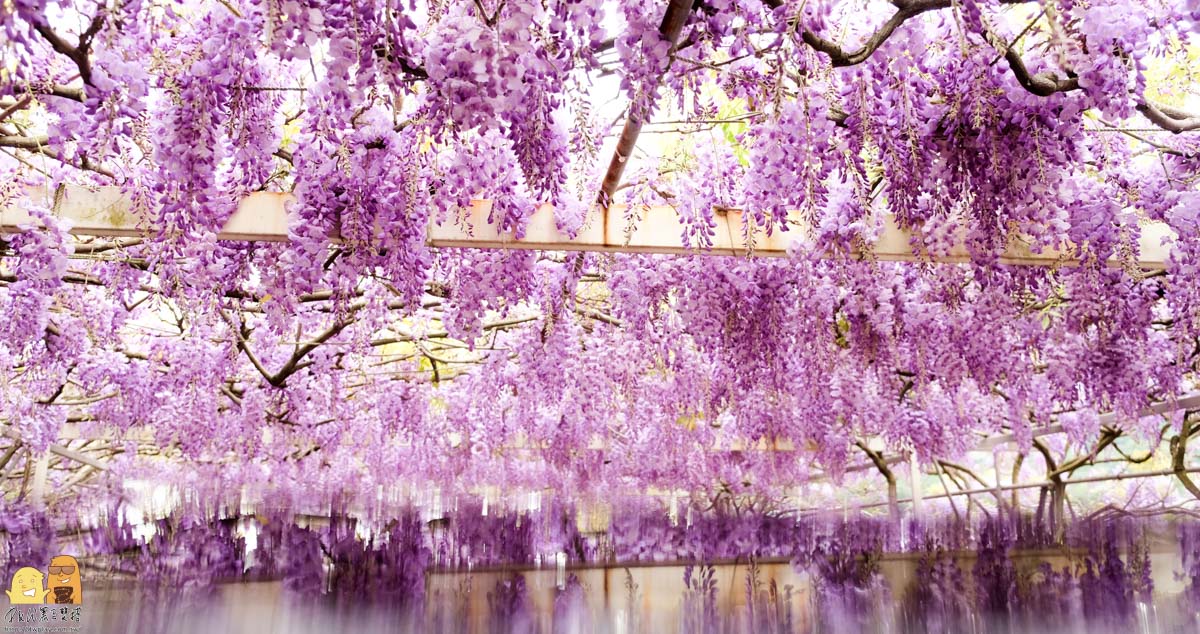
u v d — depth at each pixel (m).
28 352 4.02
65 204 2.57
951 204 2.47
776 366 3.72
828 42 1.66
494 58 1.46
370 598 2.10
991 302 3.14
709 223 2.93
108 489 7.69
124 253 2.93
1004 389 5.36
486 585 2.31
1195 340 3.84
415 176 2.28
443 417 6.68
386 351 6.22
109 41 1.41
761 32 1.74
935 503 7.21
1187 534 3.91
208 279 2.79
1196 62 2.81
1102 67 1.79
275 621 1.83
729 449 7.12
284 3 1.40
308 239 2.39
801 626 1.82
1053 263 3.00
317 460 9.02
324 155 2.25
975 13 1.59
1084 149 2.70
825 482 8.96
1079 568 2.69
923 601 2.10
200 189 1.92
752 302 3.29
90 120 1.77
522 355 4.61
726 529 4.12
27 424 5.37
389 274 2.58
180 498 6.28
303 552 3.00
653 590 2.25
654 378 5.11
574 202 2.88
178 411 5.44
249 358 4.85
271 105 2.06
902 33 1.83
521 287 3.03
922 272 3.10
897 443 5.25
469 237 2.82
